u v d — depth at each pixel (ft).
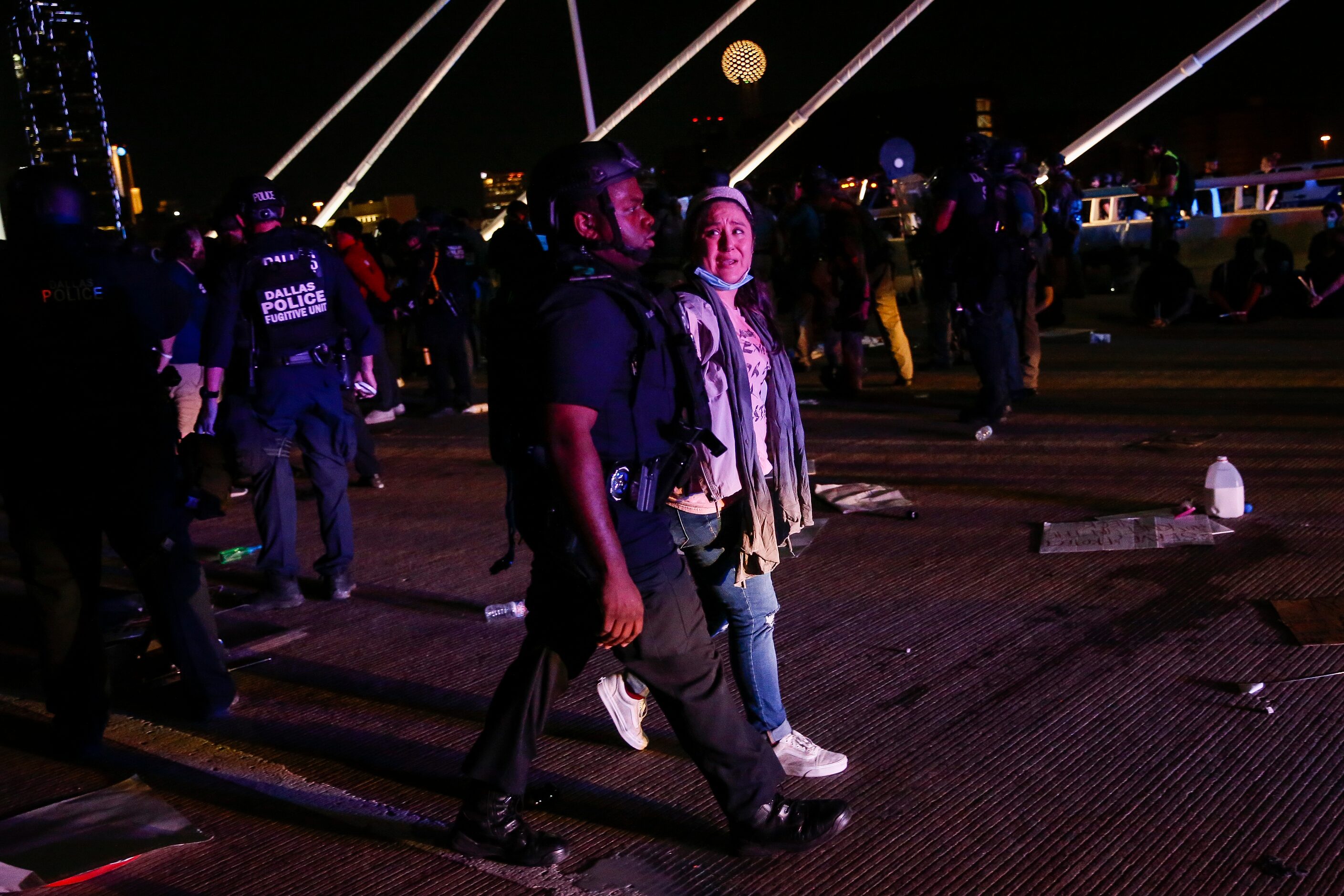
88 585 12.30
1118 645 13.50
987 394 26.35
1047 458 22.84
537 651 9.21
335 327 16.63
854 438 26.11
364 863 9.90
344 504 17.25
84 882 9.82
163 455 12.59
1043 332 42.91
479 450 28.12
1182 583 15.26
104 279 12.01
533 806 10.63
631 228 8.47
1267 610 14.16
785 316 48.06
